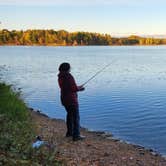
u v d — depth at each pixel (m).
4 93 13.26
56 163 8.34
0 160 7.34
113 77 48.59
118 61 91.44
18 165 7.39
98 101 27.12
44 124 15.19
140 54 145.00
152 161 11.09
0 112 11.62
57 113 22.61
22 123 11.56
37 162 7.91
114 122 19.66
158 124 19.09
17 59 96.00
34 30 190.12
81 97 29.16
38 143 9.68
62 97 11.62
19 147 8.45
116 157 10.63
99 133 16.06
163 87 36.22
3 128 9.79
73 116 11.74
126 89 34.59
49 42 193.62
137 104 25.69
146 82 41.59
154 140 15.77
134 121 19.91
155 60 97.31
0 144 8.29
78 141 11.77
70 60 93.69
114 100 27.62
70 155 9.84
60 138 11.91
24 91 31.17
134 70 61.91
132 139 15.90
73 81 11.38
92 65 74.44
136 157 11.26
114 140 14.57
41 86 37.16
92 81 42.97
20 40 167.88
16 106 12.76
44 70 60.31
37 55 122.94
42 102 26.81
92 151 10.82
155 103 26.11
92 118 20.80
